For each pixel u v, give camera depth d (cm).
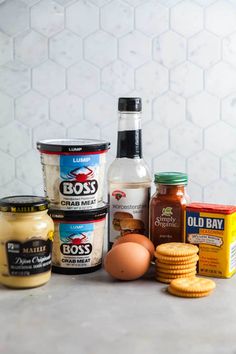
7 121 175
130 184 126
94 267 125
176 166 178
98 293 113
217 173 179
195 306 107
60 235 122
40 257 115
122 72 174
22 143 176
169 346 92
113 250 118
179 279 116
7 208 112
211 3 172
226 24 173
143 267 118
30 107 175
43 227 114
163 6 172
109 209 129
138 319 101
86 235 122
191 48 173
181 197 125
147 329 98
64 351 90
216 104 176
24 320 101
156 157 177
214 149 178
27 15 171
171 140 177
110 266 118
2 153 176
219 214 120
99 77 174
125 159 127
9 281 114
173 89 175
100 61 173
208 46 173
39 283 116
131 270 117
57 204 121
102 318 102
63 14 171
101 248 126
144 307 107
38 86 174
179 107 175
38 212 113
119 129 127
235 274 125
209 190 179
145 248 121
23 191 178
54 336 95
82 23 172
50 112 175
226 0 172
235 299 110
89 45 173
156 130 176
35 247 114
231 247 122
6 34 172
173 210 125
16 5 170
